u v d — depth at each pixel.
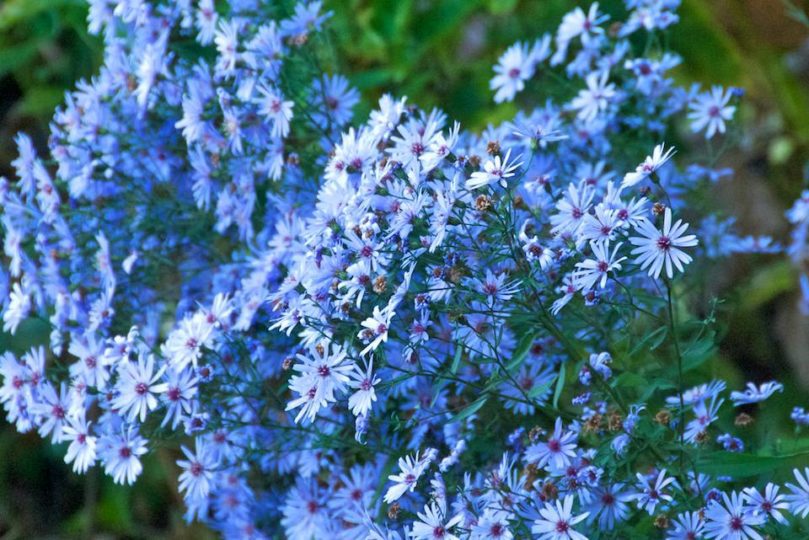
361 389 1.01
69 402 1.07
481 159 1.03
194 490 1.07
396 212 1.01
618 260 0.98
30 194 1.12
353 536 1.06
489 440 1.07
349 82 1.15
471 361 1.04
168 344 1.06
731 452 1.02
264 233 1.11
